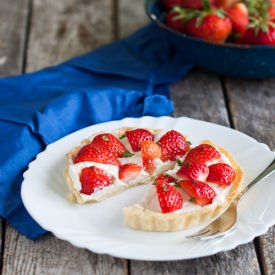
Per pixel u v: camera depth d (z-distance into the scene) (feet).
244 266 2.10
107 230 2.14
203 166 2.23
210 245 2.04
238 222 2.14
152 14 3.02
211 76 3.01
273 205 2.20
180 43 2.83
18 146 2.47
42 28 3.38
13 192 2.37
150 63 3.04
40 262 2.12
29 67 3.09
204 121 2.62
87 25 3.42
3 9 3.50
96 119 2.67
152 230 2.14
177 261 2.12
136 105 2.75
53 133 2.56
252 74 2.85
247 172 2.36
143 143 2.35
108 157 2.31
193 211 2.15
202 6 2.93
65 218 2.17
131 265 2.11
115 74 2.93
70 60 3.03
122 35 3.33
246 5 2.91
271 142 2.63
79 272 2.09
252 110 2.80
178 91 2.92
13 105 2.71
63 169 2.36
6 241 2.20
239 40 2.92
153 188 2.22
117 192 2.28
